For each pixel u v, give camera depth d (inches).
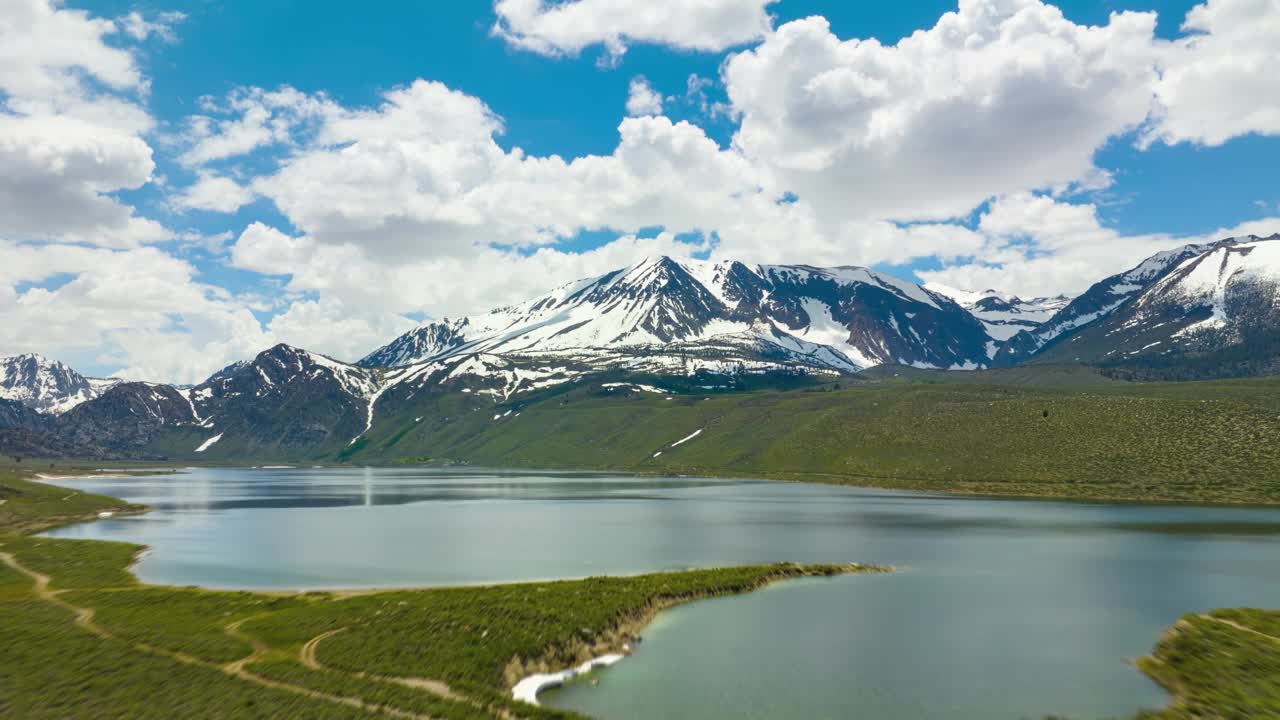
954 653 2485.2
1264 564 4259.4
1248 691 1983.3
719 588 3430.1
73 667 2068.2
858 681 2202.3
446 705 1862.7
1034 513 7111.2
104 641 2331.4
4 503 7465.6
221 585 3545.8
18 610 2802.7
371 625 2541.8
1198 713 1883.6
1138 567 4183.1
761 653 2479.1
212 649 2288.4
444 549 4894.2
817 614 3031.5
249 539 5477.4
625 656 2454.5
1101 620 2952.8
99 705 1809.8
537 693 2091.5
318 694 1923.0
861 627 2827.3
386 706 1850.4
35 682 1947.6
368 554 4648.1
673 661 2391.7
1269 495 7652.6
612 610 2817.4
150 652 2241.6
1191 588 3587.6
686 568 4089.6
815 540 5310.0
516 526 6309.1
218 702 1844.2
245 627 2576.3
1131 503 7844.5
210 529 6215.6
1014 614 3036.4
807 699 2053.4
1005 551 4768.7
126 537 5620.1
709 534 5684.1
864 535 5600.4
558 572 3956.7
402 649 2304.4
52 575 3764.8
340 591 3321.9
